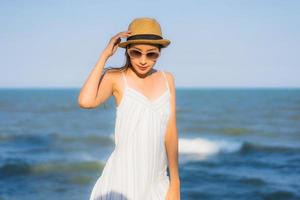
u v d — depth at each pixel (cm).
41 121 5153
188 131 3928
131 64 264
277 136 3634
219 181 1911
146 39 247
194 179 1958
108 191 263
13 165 2156
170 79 275
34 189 1764
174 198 275
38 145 3095
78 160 2381
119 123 262
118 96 265
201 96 13550
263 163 2377
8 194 1686
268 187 1791
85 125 4619
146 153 257
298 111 6544
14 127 4438
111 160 269
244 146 2917
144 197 260
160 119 262
